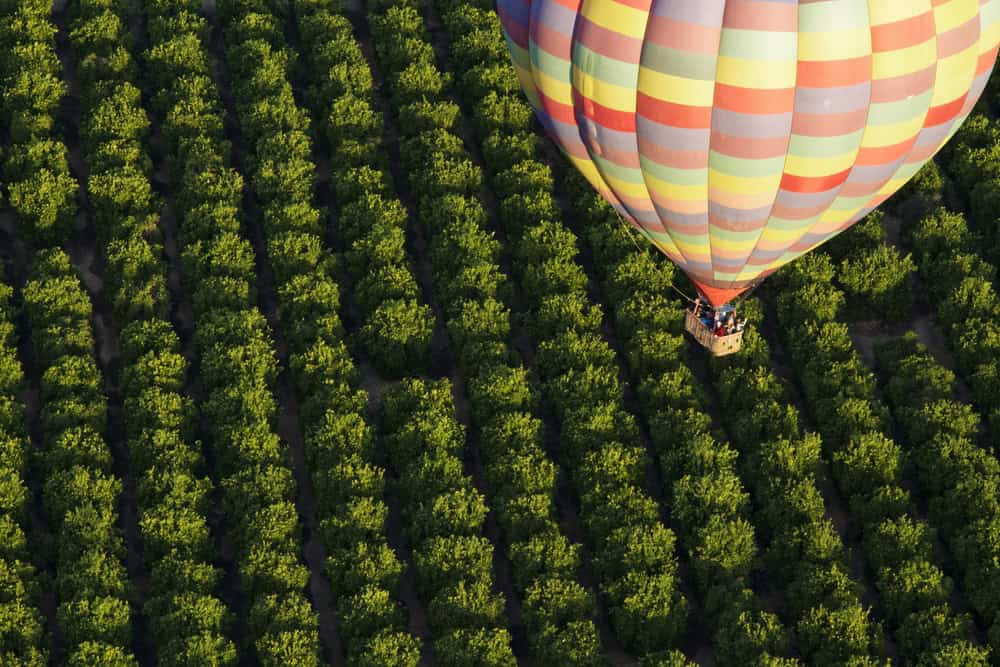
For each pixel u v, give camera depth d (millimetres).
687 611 186750
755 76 165125
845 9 163500
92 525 192250
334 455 199500
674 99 168500
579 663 180875
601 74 171250
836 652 181875
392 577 189125
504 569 195125
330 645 188875
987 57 174375
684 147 172000
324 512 196750
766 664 179000
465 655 180875
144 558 193250
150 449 199375
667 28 165875
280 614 184500
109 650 181125
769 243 182750
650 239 191625
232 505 196375
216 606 185500
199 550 191750
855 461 198750
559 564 189250
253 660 186750
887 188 181750
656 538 189750
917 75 168000
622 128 174375
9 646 183500
